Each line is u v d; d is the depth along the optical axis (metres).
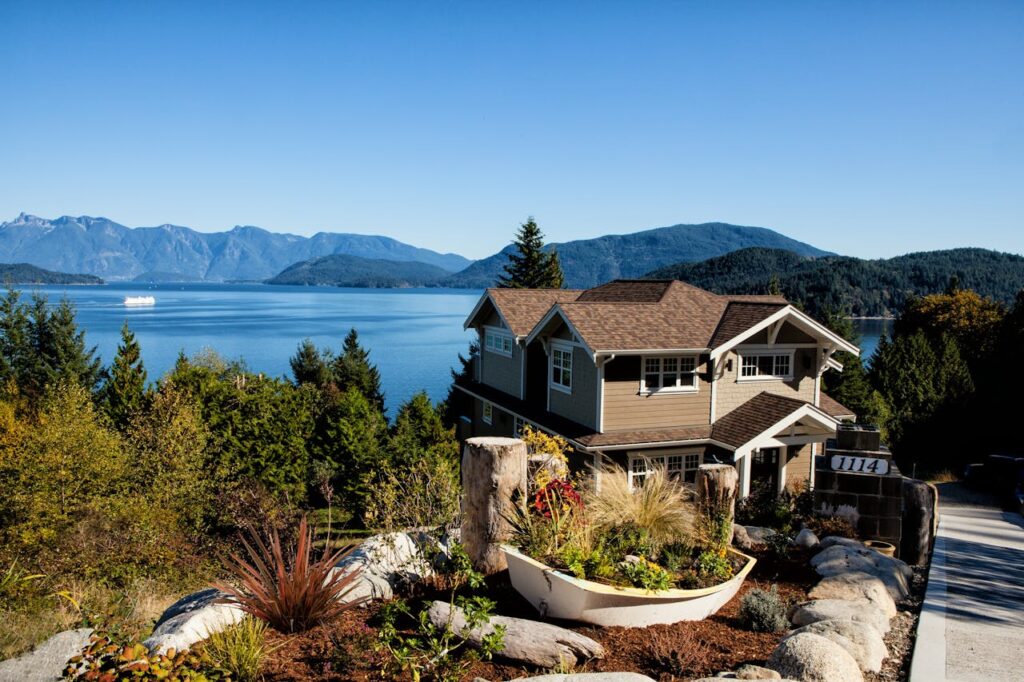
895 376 36.66
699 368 21.39
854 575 8.34
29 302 38.00
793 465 22.48
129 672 4.79
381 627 5.98
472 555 7.54
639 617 6.64
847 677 5.45
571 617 6.57
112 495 16.95
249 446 23.50
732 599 7.83
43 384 35.31
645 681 5.04
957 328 50.00
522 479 7.60
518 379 26.06
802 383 23.19
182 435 19.45
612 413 20.42
